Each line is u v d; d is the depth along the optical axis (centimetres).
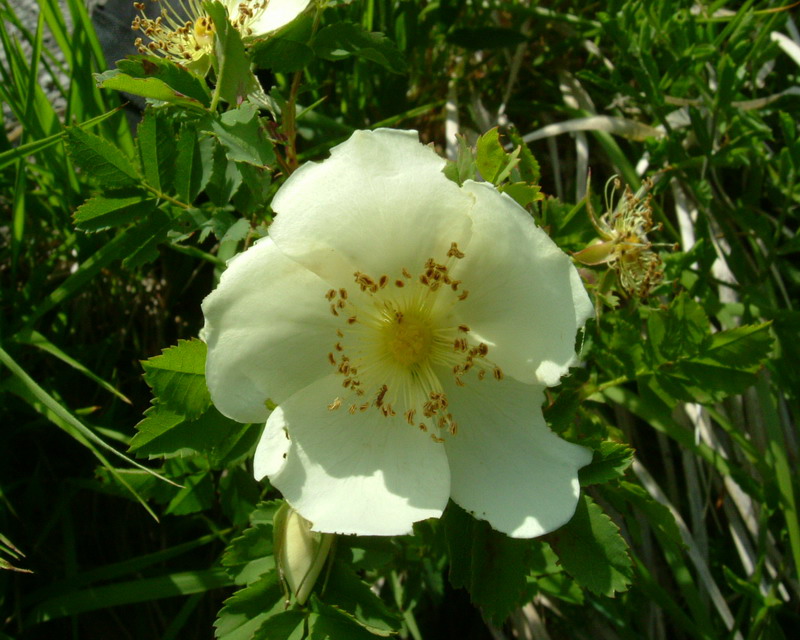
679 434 14
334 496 9
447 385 10
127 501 14
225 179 11
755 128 15
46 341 12
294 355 9
